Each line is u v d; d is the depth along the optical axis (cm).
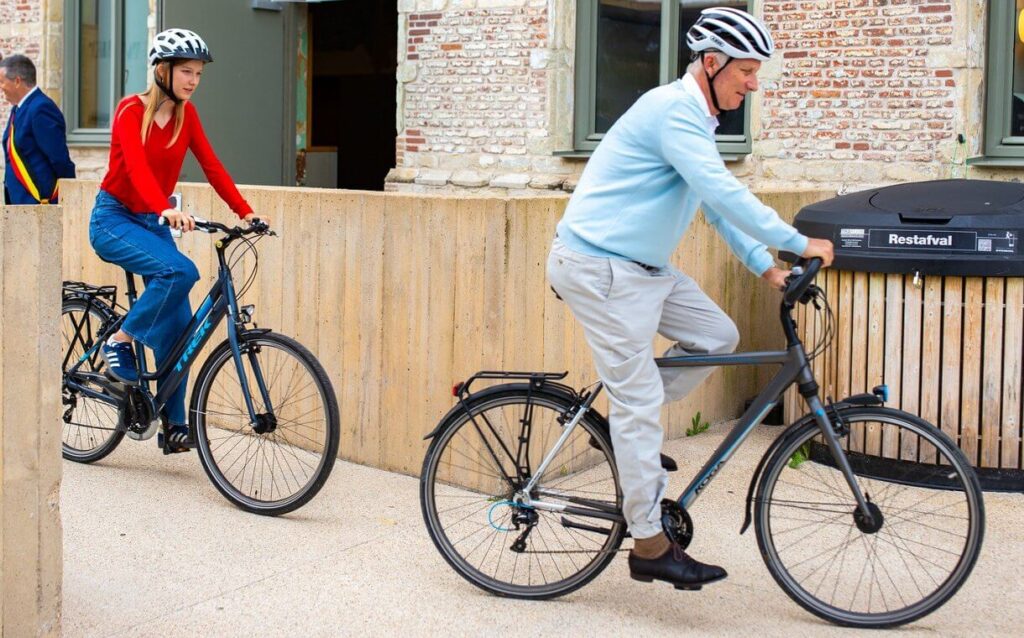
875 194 494
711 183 320
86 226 604
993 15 673
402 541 412
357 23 1424
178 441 467
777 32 718
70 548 403
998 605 358
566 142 823
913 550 374
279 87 966
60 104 1052
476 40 838
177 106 450
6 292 300
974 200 468
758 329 594
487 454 419
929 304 465
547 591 362
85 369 517
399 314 483
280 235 520
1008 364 457
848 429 346
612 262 336
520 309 453
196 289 559
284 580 377
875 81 690
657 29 794
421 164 872
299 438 516
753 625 345
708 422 570
